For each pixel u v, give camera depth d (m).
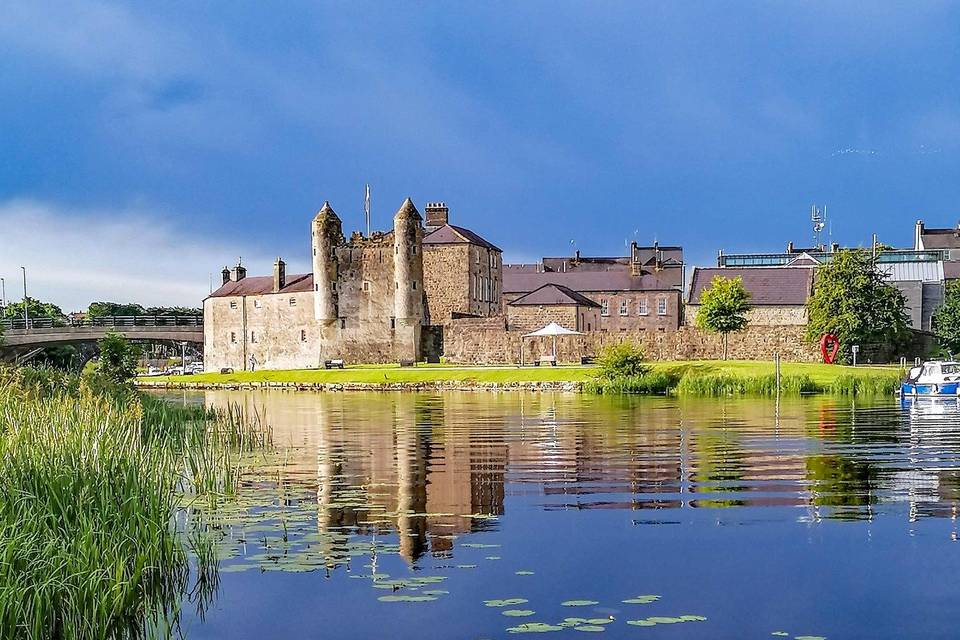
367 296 101.88
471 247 103.44
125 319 117.50
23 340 97.75
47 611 10.47
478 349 89.88
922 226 140.25
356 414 42.50
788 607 11.52
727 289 80.94
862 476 20.58
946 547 14.10
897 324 74.69
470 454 25.34
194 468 19.91
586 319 100.06
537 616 11.23
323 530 15.48
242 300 108.88
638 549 14.16
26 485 13.86
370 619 11.19
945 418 35.53
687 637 10.52
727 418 36.34
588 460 23.75
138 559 11.98
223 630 10.94
